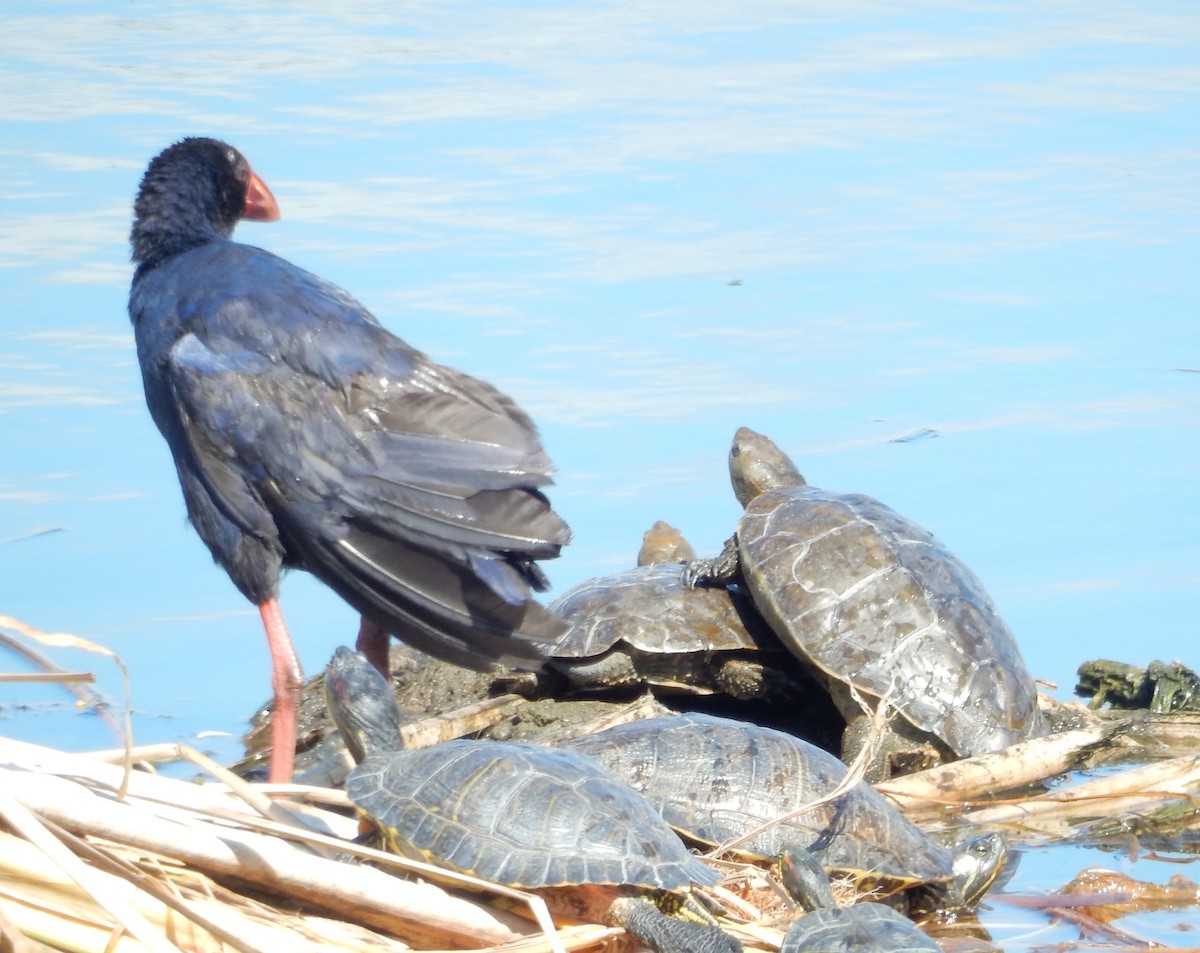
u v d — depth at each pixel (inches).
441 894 314.8
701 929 306.7
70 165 1027.3
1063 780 490.0
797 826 378.6
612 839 323.0
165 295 443.5
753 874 366.9
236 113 1171.3
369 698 366.6
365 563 421.1
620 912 316.5
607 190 1022.4
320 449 419.2
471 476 417.1
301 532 423.8
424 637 423.8
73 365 759.1
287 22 1488.7
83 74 1264.8
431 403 426.3
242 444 421.4
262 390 422.9
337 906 310.7
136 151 1062.4
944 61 1400.1
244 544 429.7
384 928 313.9
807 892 328.2
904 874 373.7
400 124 1158.3
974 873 390.0
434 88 1262.3
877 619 510.0
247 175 488.4
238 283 437.1
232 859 302.5
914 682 496.7
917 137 1174.3
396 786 338.6
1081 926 380.8
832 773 393.4
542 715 523.5
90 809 295.9
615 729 408.2
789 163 1098.7
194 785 333.1
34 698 537.0
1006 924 383.2
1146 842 439.2
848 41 1472.7
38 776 297.3
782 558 528.4
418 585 419.5
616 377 763.4
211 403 422.3
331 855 339.9
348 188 1014.4
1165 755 506.6
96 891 270.1
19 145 1071.0
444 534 414.6
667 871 319.3
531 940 310.7
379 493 418.0
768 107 1246.3
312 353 425.1
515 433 425.4
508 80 1309.1
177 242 464.8
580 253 908.0
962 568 537.3
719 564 552.7
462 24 1512.1
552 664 536.1
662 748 393.1
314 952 295.0
